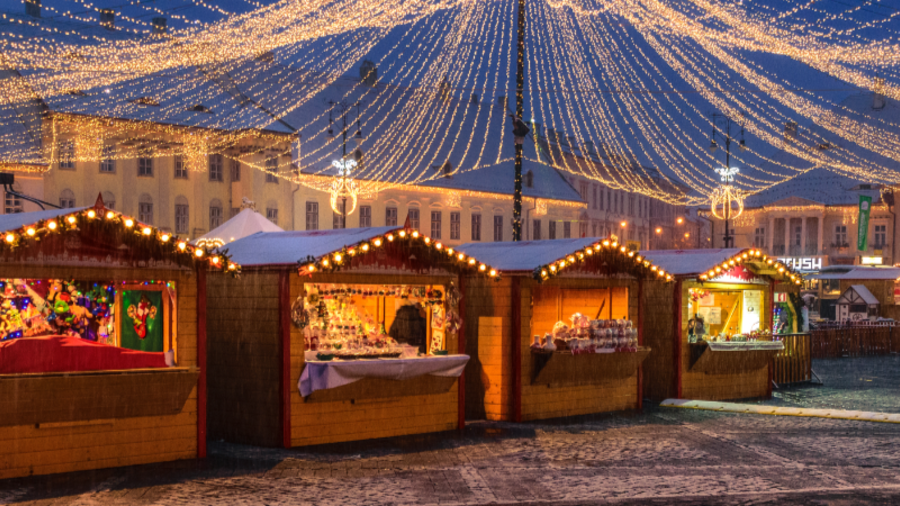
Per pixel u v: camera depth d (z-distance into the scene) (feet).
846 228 246.68
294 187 162.30
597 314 56.75
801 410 53.62
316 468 35.50
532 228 217.77
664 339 60.49
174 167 144.97
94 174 134.62
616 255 53.47
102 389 33.42
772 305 67.15
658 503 30.14
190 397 36.99
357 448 40.32
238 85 161.58
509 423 49.11
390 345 44.24
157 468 34.73
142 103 141.49
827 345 102.22
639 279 55.88
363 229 44.52
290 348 40.27
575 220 231.71
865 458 38.78
